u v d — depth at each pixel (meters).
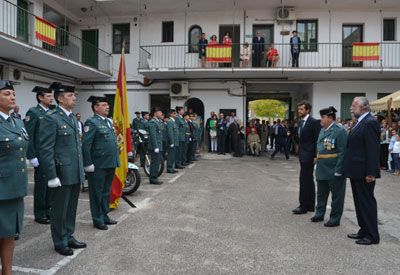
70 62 15.23
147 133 10.33
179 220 6.10
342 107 18.72
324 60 18.33
